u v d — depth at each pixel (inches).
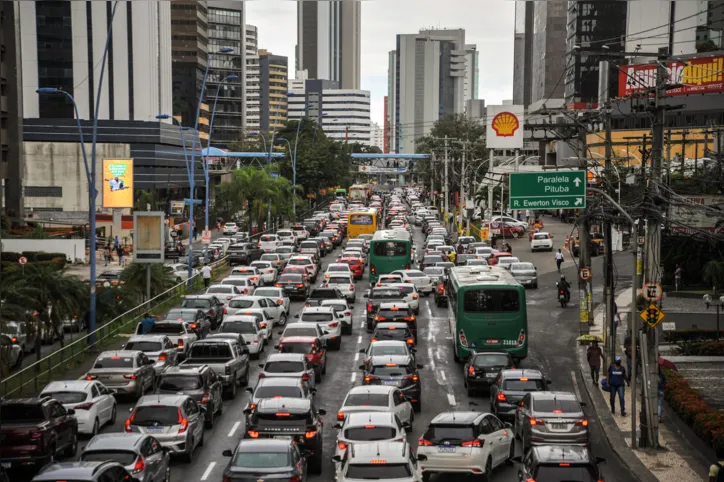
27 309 1594.5
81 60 5890.8
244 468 800.9
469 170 5118.1
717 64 3964.1
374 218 4146.2
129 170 4296.3
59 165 5172.2
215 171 6727.4
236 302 2080.5
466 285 1653.5
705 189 2190.0
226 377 1427.2
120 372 1374.3
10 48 4109.3
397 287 2226.9
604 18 6569.9
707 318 2145.7
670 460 1117.7
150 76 6067.9
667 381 1422.2
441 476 1005.8
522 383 1236.5
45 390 1168.8
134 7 5954.7
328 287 2293.3
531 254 3718.0
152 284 2426.2
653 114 1285.7
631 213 1539.1
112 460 831.7
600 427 1311.5
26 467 976.9
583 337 1973.4
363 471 781.9
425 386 1537.9
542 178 1638.8
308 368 1325.0
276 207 4576.8
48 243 3563.0
